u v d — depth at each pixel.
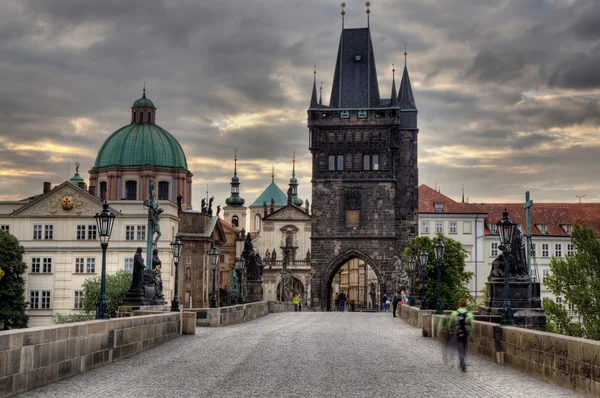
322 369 30.14
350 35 132.88
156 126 169.62
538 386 25.02
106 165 164.00
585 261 97.06
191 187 170.62
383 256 125.62
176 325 45.38
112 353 31.81
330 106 130.38
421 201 150.25
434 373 28.94
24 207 124.81
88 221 124.69
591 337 92.00
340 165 127.38
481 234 148.00
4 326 106.75
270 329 54.09
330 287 129.25
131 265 123.94
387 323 66.38
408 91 135.38
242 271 90.94
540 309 45.97
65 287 123.38
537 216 151.88
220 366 30.83
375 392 24.38
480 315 45.09
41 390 23.75
